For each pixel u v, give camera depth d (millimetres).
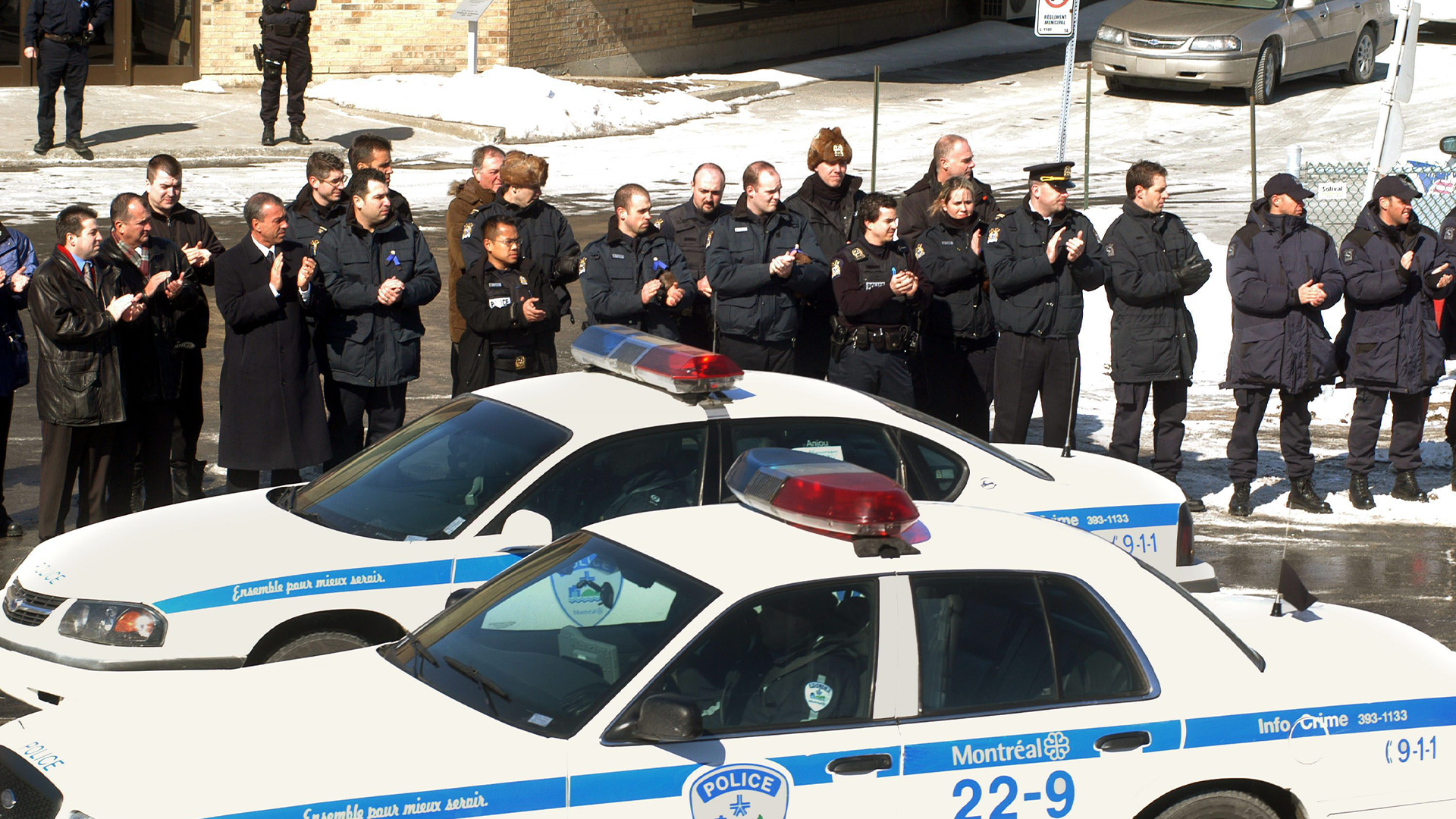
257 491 12125
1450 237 17203
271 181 34219
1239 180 38062
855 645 7887
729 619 7781
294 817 7105
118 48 42094
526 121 40969
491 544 10547
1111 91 49969
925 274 15773
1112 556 8531
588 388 11750
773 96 49156
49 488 14344
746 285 15289
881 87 51219
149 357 14758
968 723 7875
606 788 7414
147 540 10836
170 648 9953
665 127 43688
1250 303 16812
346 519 10977
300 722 7750
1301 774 8242
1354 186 26609
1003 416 16297
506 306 14672
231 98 42156
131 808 7051
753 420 11172
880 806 7707
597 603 8195
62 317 13766
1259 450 20344
